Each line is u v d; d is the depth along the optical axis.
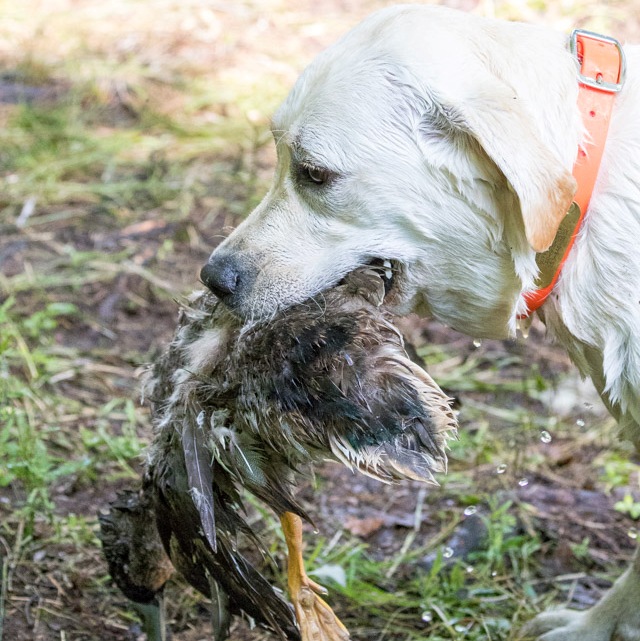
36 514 5.79
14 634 5.04
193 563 4.32
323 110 4.27
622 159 4.26
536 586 5.64
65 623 5.14
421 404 3.67
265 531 5.74
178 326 4.38
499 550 5.64
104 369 7.16
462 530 5.95
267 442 3.90
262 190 9.21
